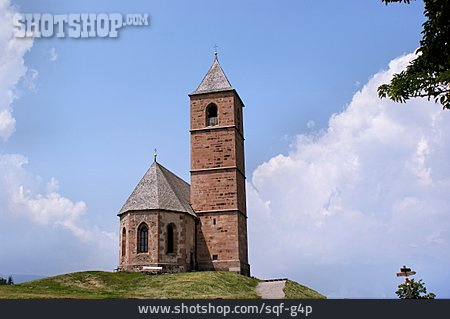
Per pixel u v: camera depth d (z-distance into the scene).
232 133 67.44
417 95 19.36
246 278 59.16
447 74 17.25
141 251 58.88
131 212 59.69
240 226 66.25
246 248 68.81
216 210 65.69
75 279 49.28
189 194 73.88
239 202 66.81
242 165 71.00
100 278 50.44
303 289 54.78
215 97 69.06
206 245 64.88
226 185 66.12
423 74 18.92
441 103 18.78
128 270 57.84
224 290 48.69
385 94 20.45
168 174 70.62
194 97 69.81
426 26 19.28
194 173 67.56
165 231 59.47
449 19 18.44
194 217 65.12
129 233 59.25
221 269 63.78
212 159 67.31
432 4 18.72
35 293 40.56
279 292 50.28
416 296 43.62
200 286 47.88
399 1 19.75
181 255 60.00
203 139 68.19
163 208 59.66
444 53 18.91
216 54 73.50
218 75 71.12
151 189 61.78
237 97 71.25
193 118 69.25
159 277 53.62
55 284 46.88
